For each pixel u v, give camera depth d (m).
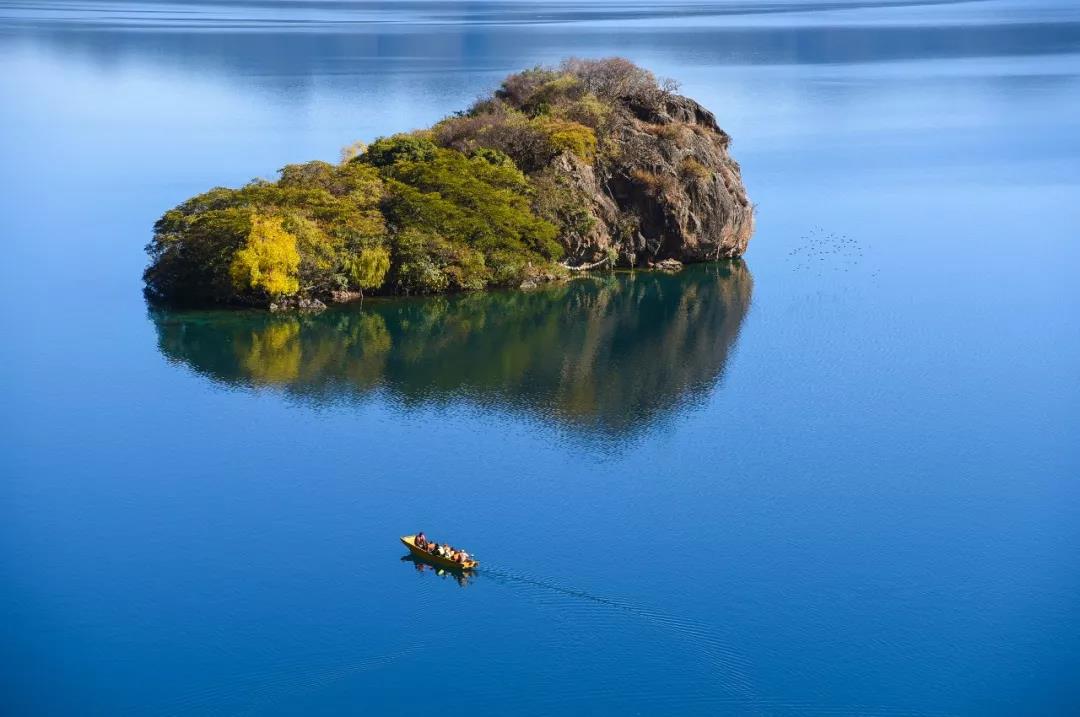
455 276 164.62
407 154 175.50
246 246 152.88
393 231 163.75
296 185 166.50
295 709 78.56
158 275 160.00
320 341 148.00
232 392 130.12
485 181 171.00
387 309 160.25
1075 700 80.12
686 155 187.25
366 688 80.69
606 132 185.88
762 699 80.31
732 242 190.38
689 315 162.88
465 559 94.06
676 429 123.06
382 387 133.12
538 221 169.62
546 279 175.12
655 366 142.38
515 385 134.88
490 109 193.88
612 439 120.00
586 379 137.62
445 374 137.88
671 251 185.75
